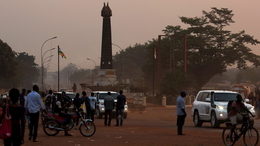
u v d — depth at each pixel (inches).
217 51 3754.9
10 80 4945.9
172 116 1470.2
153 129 839.1
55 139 631.2
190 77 3622.0
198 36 3855.8
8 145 410.3
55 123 671.1
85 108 989.8
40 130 799.1
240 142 578.2
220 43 3821.4
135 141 605.9
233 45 3727.9
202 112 928.3
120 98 933.8
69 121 674.8
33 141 594.9
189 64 3841.0
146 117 1393.9
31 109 596.4
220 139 637.3
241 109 550.9
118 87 2731.3
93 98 992.9
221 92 909.8
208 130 821.2
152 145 554.3
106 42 3213.6
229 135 537.6
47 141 602.2
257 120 1223.5
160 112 1763.0
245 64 3799.2
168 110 1941.4
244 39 3818.9
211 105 887.7
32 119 599.2
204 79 3841.0
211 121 890.7
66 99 864.9
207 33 3804.1
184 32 3791.8
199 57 3718.0
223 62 3811.5
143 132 767.7
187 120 1266.0
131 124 1007.0
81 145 553.0
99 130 811.4
